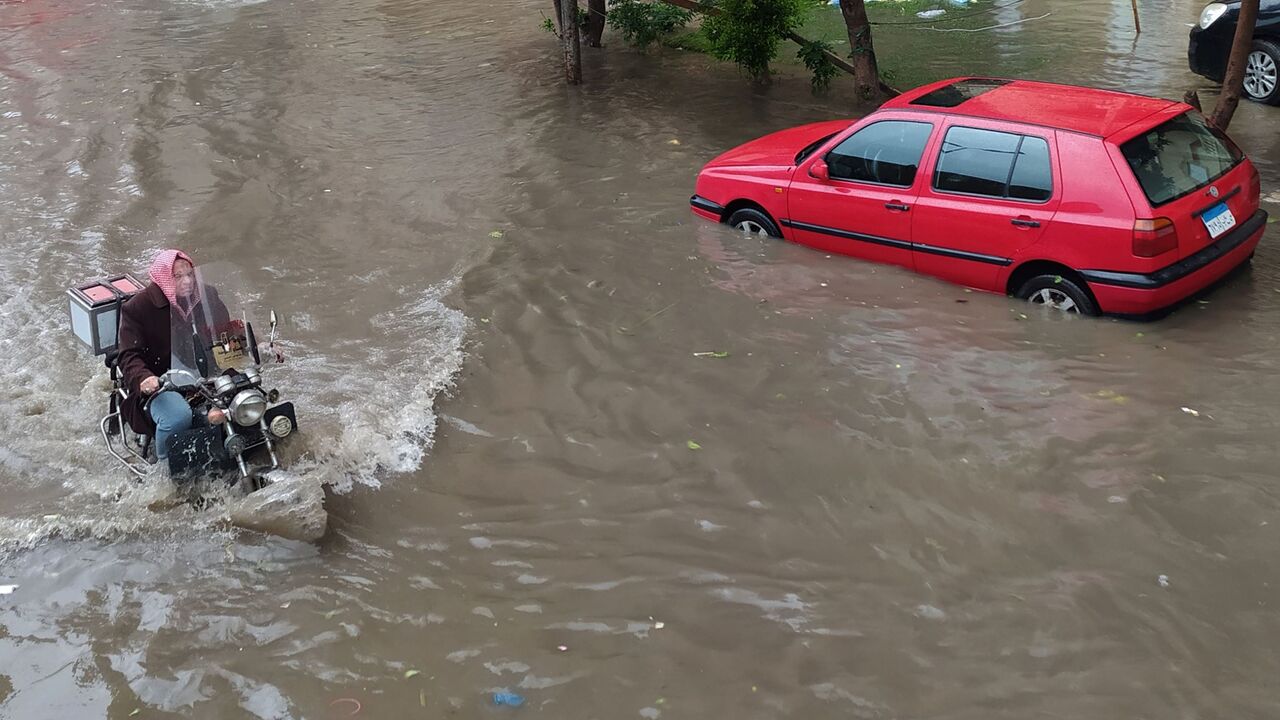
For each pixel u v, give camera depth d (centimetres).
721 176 839
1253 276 702
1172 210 617
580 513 513
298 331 714
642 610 443
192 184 1018
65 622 452
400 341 696
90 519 519
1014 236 668
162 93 1344
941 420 564
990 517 487
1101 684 388
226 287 523
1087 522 477
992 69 1273
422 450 573
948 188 700
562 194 941
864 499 507
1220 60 1109
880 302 704
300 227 899
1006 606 432
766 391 607
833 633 423
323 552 493
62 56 1579
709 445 561
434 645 428
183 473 519
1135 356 610
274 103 1284
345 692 404
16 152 1140
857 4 1143
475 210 917
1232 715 371
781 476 530
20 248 873
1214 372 586
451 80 1352
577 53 1275
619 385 626
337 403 616
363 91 1322
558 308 727
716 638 424
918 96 749
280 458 552
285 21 1781
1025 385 591
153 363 527
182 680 414
